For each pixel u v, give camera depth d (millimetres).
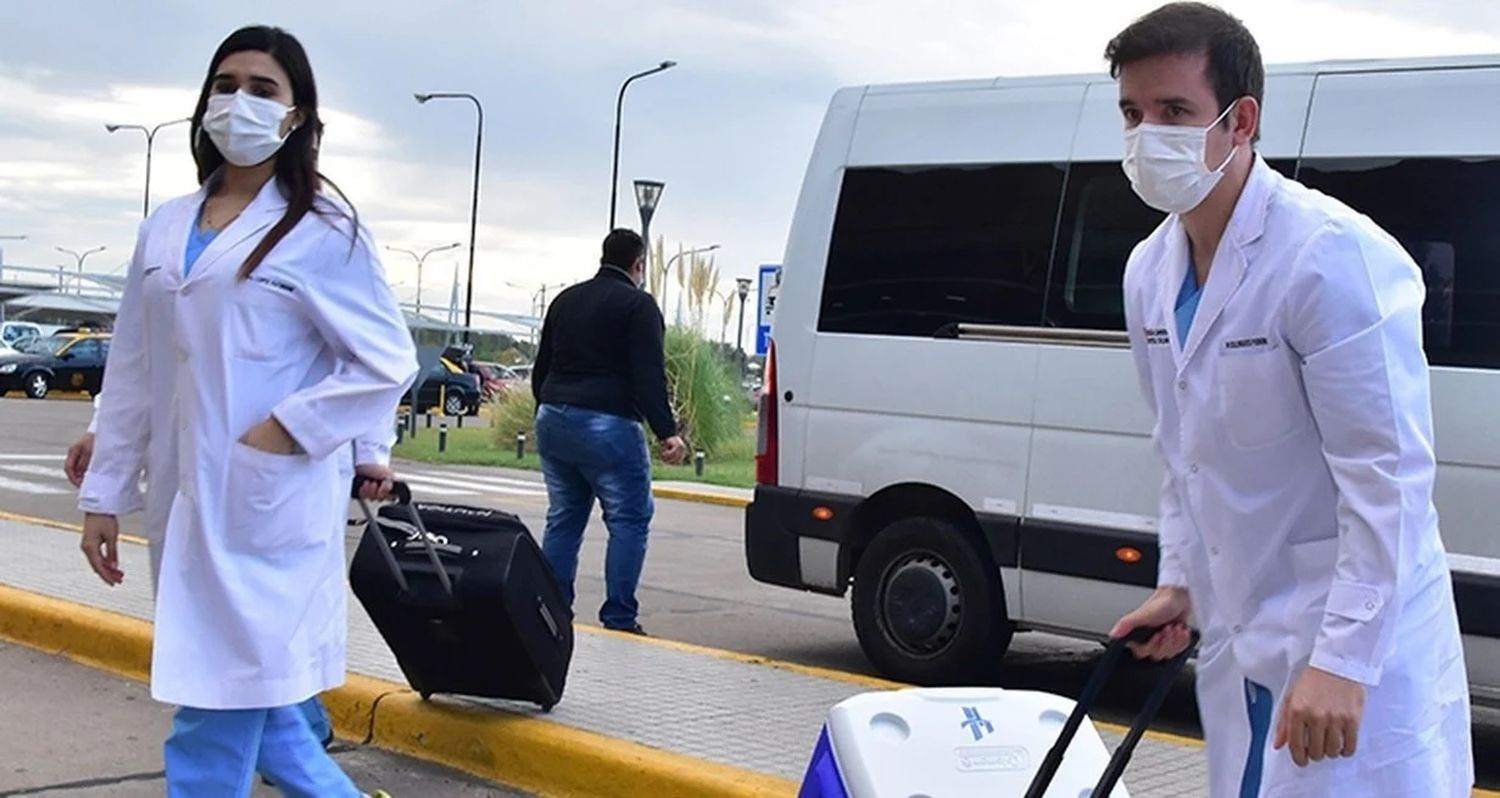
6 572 8734
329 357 4047
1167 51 2945
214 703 3824
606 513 7906
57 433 25641
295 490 3916
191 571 3855
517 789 5691
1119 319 6957
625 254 7828
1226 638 3117
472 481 21000
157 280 3951
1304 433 2926
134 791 5418
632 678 6770
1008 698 3799
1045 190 7273
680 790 5312
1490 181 6199
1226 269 2951
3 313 68750
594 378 7715
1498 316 6105
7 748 5879
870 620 7645
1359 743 2805
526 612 5617
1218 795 3174
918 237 7621
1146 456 6809
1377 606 2738
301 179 4000
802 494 7855
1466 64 6359
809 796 3744
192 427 3857
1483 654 6051
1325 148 6598
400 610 5574
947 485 7387
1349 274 2801
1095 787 3393
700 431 25391
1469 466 6094
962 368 7371
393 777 5742
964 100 7625
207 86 4008
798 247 8000
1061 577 7031
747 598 11164
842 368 7754
